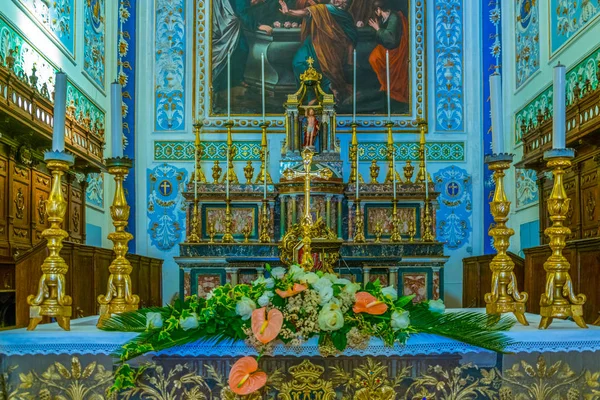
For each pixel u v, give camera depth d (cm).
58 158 346
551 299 335
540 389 318
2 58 666
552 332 318
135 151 1111
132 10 1124
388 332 309
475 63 1140
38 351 317
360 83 1135
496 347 305
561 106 349
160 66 1137
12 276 674
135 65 1120
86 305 741
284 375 317
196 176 994
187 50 1141
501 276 357
